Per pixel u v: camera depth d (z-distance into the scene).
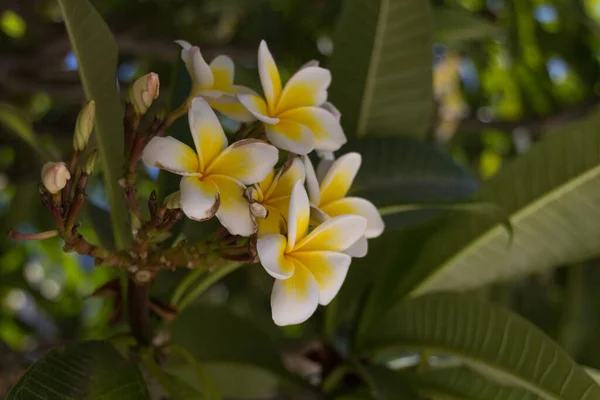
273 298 0.63
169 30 1.56
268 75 0.67
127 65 1.64
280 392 0.99
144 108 0.65
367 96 0.86
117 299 0.76
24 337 1.60
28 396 0.65
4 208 1.54
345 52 0.86
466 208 0.80
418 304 0.81
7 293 1.62
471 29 1.29
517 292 1.30
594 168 0.82
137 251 0.67
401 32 0.85
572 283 1.22
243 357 0.87
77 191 0.64
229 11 1.60
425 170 0.85
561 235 0.84
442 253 0.86
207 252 0.66
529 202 0.84
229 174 0.63
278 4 1.54
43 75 1.39
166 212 0.65
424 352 0.83
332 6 1.42
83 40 0.73
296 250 0.64
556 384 0.74
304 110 0.68
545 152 0.84
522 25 1.48
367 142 0.85
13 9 1.41
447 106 1.71
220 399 0.76
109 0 1.62
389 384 0.79
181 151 0.63
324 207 0.68
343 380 0.85
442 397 0.82
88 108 0.63
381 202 0.80
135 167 0.66
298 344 1.06
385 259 0.87
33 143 0.89
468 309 0.79
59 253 1.69
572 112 1.53
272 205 0.65
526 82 1.61
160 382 0.72
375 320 0.84
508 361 0.76
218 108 0.67
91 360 0.68
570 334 1.21
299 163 0.66
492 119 1.66
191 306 0.87
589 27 1.44
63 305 1.72
